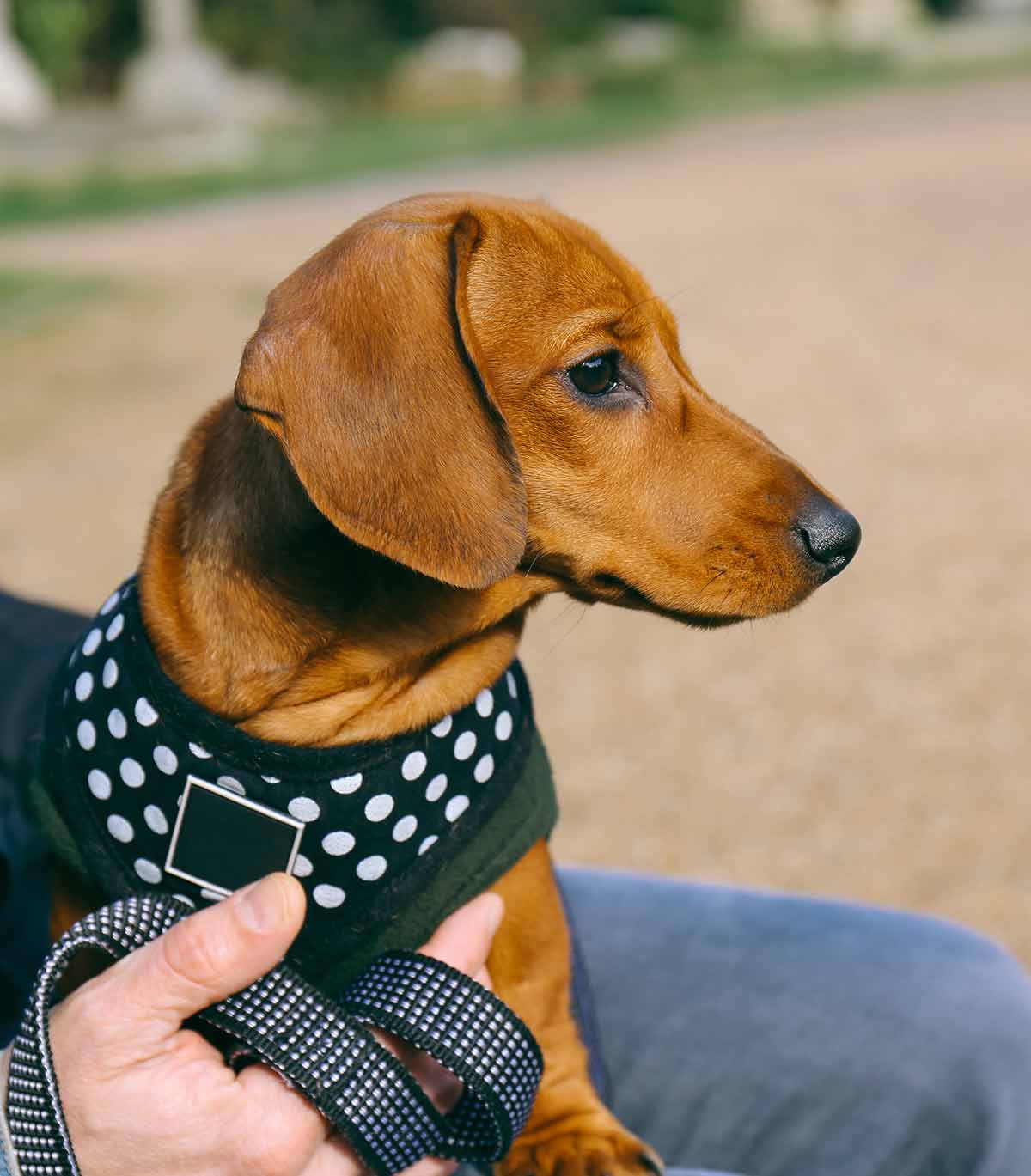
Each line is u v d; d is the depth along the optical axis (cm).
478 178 486
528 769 56
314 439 52
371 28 818
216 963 45
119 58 806
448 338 53
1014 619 153
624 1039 60
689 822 116
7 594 68
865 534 177
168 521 56
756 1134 58
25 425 229
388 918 53
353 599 53
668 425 61
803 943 61
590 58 827
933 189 436
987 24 1255
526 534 53
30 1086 46
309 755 52
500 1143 49
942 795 119
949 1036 57
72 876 55
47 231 417
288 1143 47
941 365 253
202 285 323
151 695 52
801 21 1097
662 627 157
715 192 439
